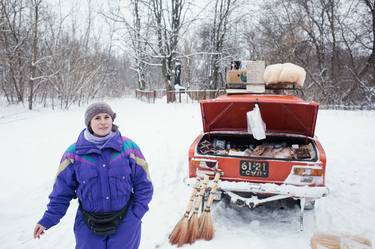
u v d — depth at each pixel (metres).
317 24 24.59
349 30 23.95
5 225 4.16
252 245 3.64
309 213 4.62
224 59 29.25
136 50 26.56
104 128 2.40
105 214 2.36
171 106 19.58
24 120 12.81
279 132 4.97
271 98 4.50
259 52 27.73
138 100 31.44
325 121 12.23
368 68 23.58
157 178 5.95
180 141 8.73
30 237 3.89
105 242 2.42
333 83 23.44
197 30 31.16
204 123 5.06
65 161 2.38
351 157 7.30
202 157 4.27
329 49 25.50
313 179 3.95
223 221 4.35
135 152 2.53
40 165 6.50
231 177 4.20
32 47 17.64
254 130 4.28
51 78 18.00
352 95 22.17
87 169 2.32
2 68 17.50
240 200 4.07
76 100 20.38
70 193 2.42
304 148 4.46
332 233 3.83
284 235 3.95
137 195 2.52
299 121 4.67
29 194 5.07
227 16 27.94
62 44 18.64
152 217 4.40
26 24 17.70
